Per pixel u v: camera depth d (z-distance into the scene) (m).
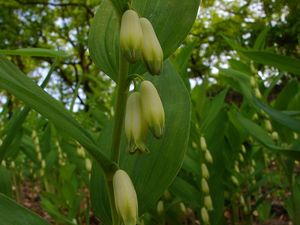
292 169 0.23
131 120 0.11
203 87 0.28
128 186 0.10
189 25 0.12
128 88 0.12
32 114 0.44
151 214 0.22
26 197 0.48
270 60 0.19
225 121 0.24
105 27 0.13
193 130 0.23
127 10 0.10
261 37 0.28
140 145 0.11
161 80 0.15
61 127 0.11
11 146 0.30
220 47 1.29
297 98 0.30
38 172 0.40
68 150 0.29
